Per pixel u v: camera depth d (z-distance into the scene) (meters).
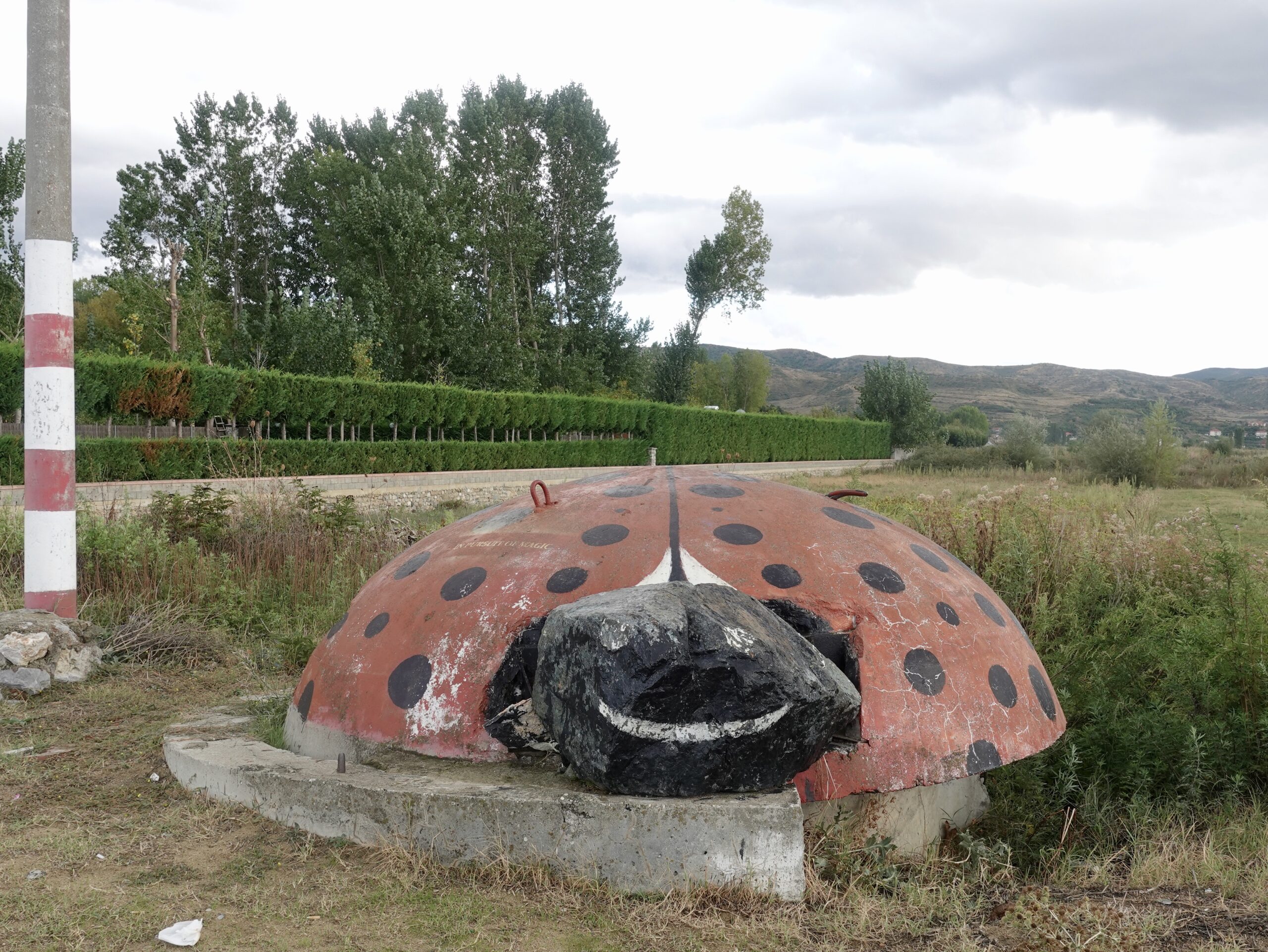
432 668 4.14
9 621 7.05
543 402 32.88
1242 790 5.32
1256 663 5.97
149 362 19.98
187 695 6.73
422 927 3.14
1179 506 20.61
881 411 60.47
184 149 47.38
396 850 3.59
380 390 26.05
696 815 3.37
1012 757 4.16
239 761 4.28
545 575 4.29
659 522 4.54
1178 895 3.77
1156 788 5.31
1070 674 6.41
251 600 9.60
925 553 4.88
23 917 3.17
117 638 7.80
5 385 17.25
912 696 4.04
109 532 10.29
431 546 4.99
